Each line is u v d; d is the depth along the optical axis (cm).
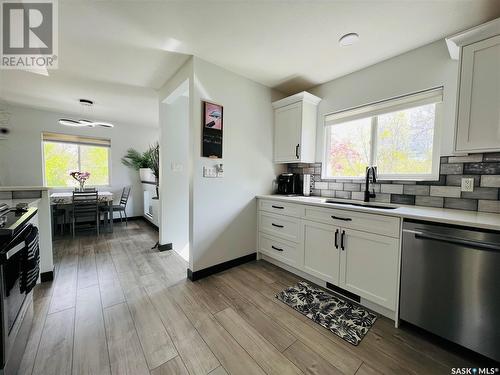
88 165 471
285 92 302
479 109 143
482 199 165
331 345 140
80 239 366
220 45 192
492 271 118
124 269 250
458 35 146
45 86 286
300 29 170
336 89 257
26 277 127
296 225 228
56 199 371
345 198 253
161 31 173
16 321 115
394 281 157
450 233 132
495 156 160
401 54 205
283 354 133
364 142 241
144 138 533
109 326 155
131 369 121
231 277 231
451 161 180
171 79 259
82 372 119
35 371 119
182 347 137
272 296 195
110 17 156
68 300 187
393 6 144
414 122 206
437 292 137
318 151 278
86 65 229
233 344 140
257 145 275
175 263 267
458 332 130
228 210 249
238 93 250
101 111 407
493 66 137
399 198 212
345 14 153
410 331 153
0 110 371
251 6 146
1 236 100
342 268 188
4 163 381
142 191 535
